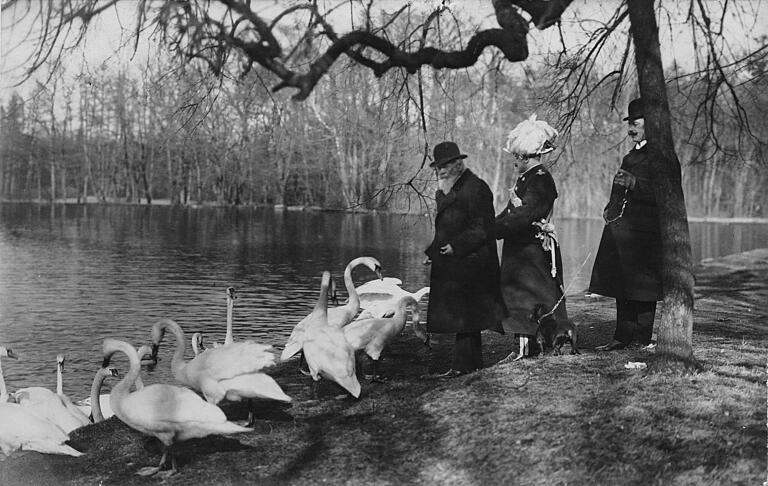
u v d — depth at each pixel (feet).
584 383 22.26
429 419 20.81
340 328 23.49
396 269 80.89
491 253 24.35
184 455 20.40
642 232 26.61
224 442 20.81
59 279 74.13
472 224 23.88
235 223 150.71
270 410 23.17
